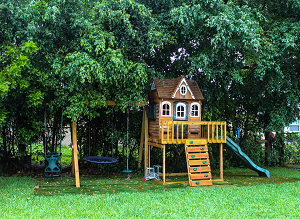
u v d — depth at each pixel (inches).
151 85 414.0
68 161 515.8
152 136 410.6
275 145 540.7
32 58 345.7
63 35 362.0
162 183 364.8
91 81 343.9
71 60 339.9
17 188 315.0
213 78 420.8
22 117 412.5
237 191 313.6
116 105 405.7
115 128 450.0
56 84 362.6
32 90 346.6
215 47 352.5
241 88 482.6
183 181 378.0
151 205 250.2
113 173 445.7
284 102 462.9
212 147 490.3
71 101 352.8
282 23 405.7
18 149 419.8
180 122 369.4
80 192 311.4
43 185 344.5
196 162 365.7
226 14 357.1
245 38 361.4
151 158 459.2
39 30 329.4
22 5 327.3
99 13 352.2
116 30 357.7
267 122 522.0
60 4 339.0
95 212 227.8
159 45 363.9
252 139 525.7
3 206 242.5
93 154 461.4
